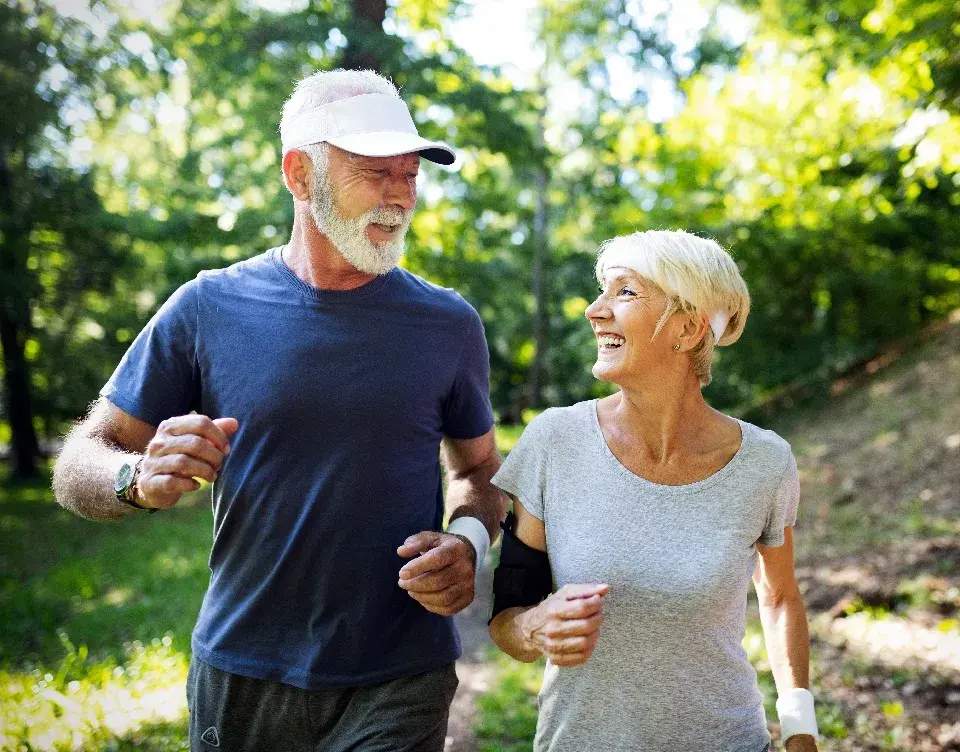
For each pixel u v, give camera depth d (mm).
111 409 2068
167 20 10516
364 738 1960
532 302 24812
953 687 3955
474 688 4566
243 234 10523
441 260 14422
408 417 2008
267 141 10391
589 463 1811
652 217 12664
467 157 12297
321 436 1946
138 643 5281
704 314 1740
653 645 1733
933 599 4988
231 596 2008
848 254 12367
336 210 1947
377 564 1968
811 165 9805
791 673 1922
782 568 1937
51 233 14250
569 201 22109
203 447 1681
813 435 10914
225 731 2023
